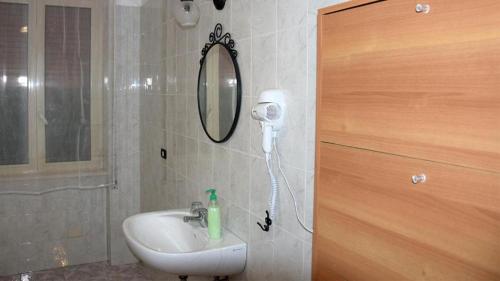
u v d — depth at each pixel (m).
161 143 2.96
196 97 2.32
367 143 1.10
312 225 1.35
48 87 3.21
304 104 1.38
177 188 2.66
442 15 0.88
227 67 1.91
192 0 2.22
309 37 1.35
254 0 1.68
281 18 1.50
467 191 0.85
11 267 3.30
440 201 0.90
